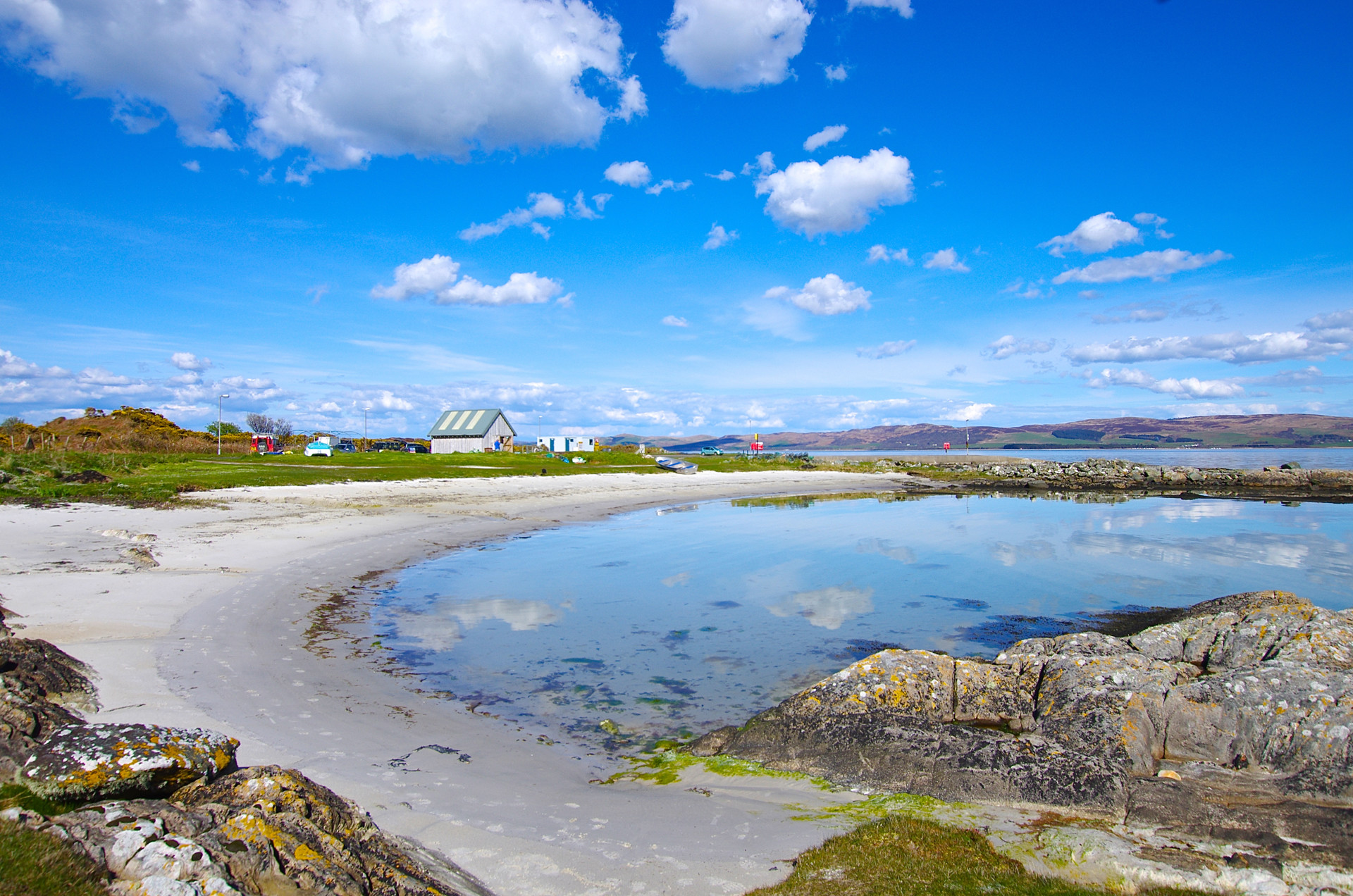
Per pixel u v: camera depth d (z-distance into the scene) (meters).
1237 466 99.31
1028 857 5.91
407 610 16.58
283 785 5.11
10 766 5.30
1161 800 6.82
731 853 6.30
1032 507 45.59
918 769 7.95
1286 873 5.44
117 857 4.01
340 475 41.34
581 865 6.01
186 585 16.09
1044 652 11.90
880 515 40.38
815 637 15.25
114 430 63.44
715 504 46.47
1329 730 7.77
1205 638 12.59
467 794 7.61
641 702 11.34
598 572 22.08
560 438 82.31
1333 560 25.42
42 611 13.01
